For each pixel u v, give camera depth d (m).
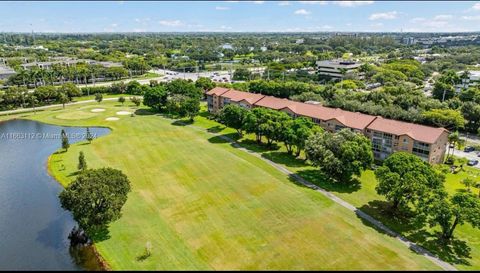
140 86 155.50
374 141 78.25
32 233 48.34
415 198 49.88
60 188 62.41
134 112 120.75
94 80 182.88
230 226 48.41
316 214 51.88
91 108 126.31
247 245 43.94
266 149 82.44
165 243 44.44
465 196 46.94
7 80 159.25
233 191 59.28
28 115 116.06
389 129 75.75
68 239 46.84
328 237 45.88
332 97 121.56
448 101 113.31
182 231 47.19
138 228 47.88
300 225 48.69
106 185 45.84
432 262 41.78
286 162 74.12
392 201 56.78
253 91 139.75
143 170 68.56
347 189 61.50
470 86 141.38
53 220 51.88
